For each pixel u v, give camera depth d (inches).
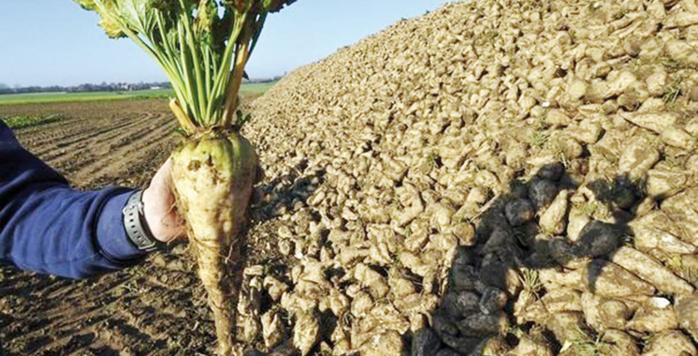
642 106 138.1
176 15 67.0
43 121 966.4
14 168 57.6
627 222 112.4
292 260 189.2
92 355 142.6
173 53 69.5
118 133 729.0
